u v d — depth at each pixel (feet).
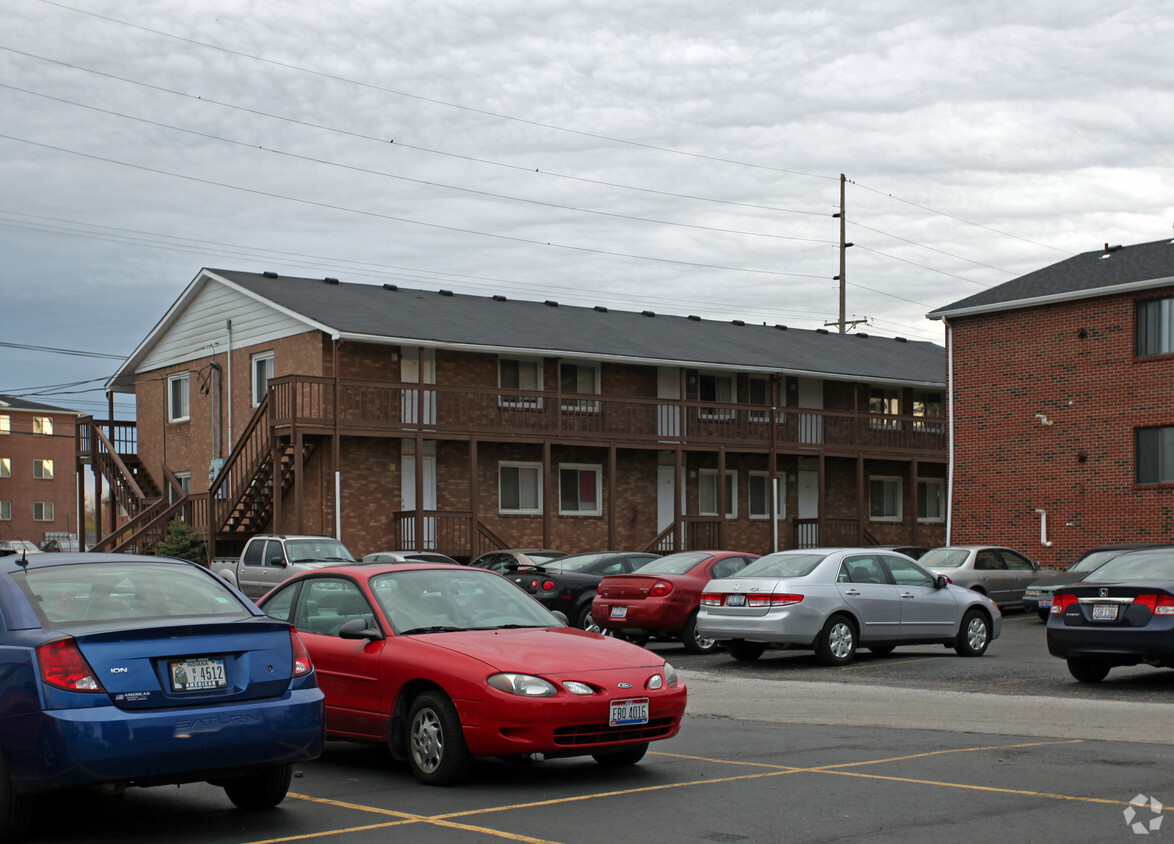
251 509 105.50
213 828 24.17
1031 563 87.10
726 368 119.14
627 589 61.52
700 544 124.06
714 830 23.32
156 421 130.41
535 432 108.78
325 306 107.14
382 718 29.58
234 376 116.47
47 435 234.17
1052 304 99.04
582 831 23.35
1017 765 29.78
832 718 39.42
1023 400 100.63
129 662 22.52
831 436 130.31
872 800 25.86
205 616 24.89
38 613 23.40
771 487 122.42
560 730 27.35
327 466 102.78
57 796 27.81
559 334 115.96
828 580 54.85
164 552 100.53
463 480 110.93
